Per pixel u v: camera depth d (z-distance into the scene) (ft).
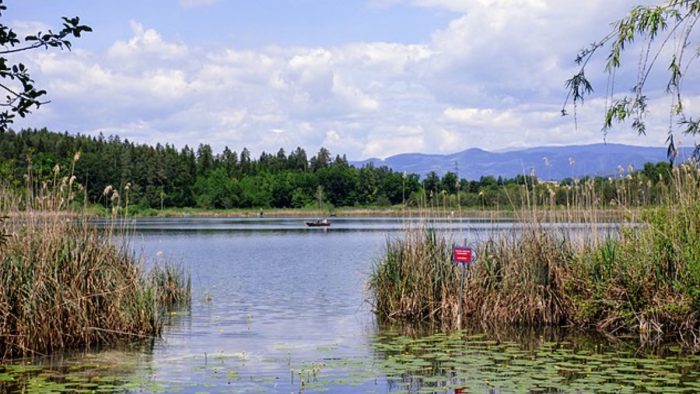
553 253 54.03
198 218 402.31
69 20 20.33
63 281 45.65
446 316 54.85
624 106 30.55
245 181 498.69
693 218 47.42
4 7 19.77
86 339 45.47
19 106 20.47
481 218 64.64
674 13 29.27
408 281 58.08
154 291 53.06
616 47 29.99
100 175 316.40
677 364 38.91
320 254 135.13
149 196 421.59
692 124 30.83
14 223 45.70
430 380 35.45
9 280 42.75
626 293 48.88
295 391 33.71
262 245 161.07
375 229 250.37
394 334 50.21
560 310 52.90
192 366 39.60
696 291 44.16
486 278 55.31
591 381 34.88
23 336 42.29
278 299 71.92
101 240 51.29
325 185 481.46
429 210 61.31
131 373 37.73
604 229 54.24
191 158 527.40
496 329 51.47
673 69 29.68
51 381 35.99
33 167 52.70
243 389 34.04
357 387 34.42
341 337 49.34
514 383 34.73
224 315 60.85
